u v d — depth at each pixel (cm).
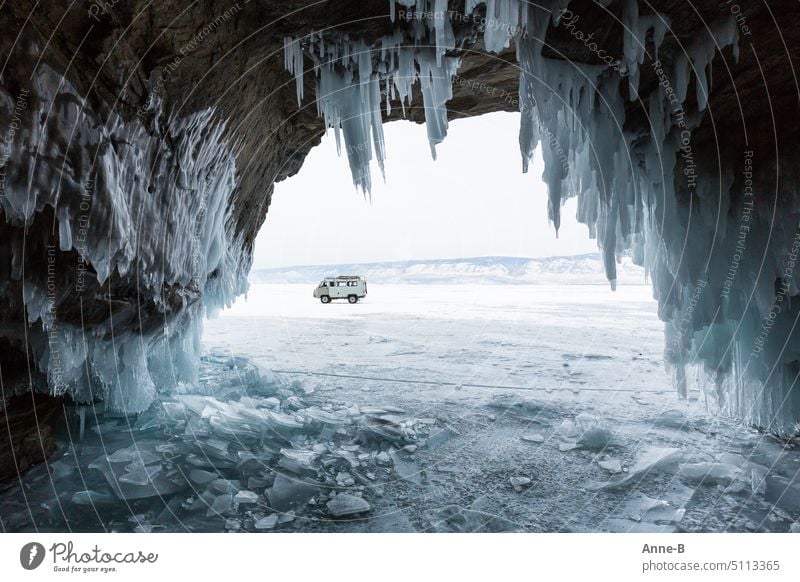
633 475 365
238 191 649
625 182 427
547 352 936
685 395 486
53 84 225
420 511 319
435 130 480
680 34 344
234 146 522
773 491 333
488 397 614
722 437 438
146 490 318
